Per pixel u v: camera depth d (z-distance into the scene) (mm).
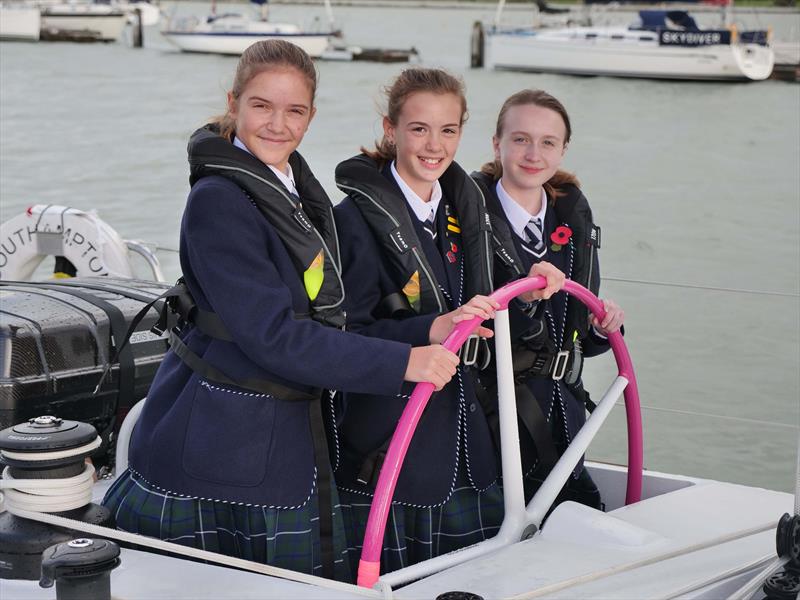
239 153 2061
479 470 2359
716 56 28562
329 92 23094
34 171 13148
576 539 2090
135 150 14750
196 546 2139
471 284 2354
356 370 2027
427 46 40969
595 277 2596
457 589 1873
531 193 2564
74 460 2057
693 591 1909
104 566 1735
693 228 11766
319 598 1851
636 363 6316
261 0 33031
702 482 2586
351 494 2307
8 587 1932
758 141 19594
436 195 2371
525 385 2480
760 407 5707
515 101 2533
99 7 35812
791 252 10570
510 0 79000
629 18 47469
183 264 2117
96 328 2713
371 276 2279
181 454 2105
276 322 2020
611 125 21641
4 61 29125
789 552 1896
